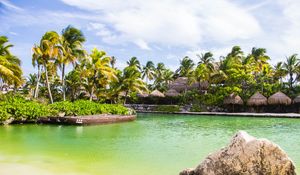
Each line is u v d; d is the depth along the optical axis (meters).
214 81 54.66
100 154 14.31
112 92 49.88
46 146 16.33
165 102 58.62
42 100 38.31
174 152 15.08
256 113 47.81
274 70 61.72
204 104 53.44
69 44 40.56
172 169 11.55
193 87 60.38
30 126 25.91
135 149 15.83
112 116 31.62
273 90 51.19
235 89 49.75
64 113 29.88
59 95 56.56
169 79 73.00
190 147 16.66
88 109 31.94
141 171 11.17
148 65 78.25
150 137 20.84
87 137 20.12
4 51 33.03
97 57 40.50
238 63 57.72
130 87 49.44
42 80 58.00
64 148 15.81
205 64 58.38
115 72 44.88
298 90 50.59
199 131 25.08
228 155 8.30
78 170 11.15
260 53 62.47
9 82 32.47
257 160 8.10
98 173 10.78
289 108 49.41
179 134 22.86
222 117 42.53
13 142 17.39
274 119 38.53
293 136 22.12
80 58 42.06
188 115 47.06
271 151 8.16
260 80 53.91
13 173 10.61
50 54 35.03
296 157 14.02
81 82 47.50
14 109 26.78
